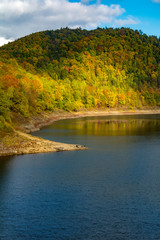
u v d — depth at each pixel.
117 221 26.48
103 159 51.06
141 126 113.75
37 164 46.91
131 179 38.94
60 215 27.69
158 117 180.88
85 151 58.12
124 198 31.95
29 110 121.19
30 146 58.59
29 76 183.50
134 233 24.50
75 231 24.80
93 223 26.14
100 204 30.28
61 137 78.25
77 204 30.27
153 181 38.09
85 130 96.94
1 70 148.88
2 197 32.12
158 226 25.62
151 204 30.30
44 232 24.66
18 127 86.50
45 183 37.19
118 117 180.88
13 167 44.91
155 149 60.94
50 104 162.25
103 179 38.97
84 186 35.97
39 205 29.98
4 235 24.12
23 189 34.84
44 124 117.06
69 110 193.38
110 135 84.06
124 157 52.81
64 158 51.41
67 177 39.81
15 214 27.86
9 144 57.16
